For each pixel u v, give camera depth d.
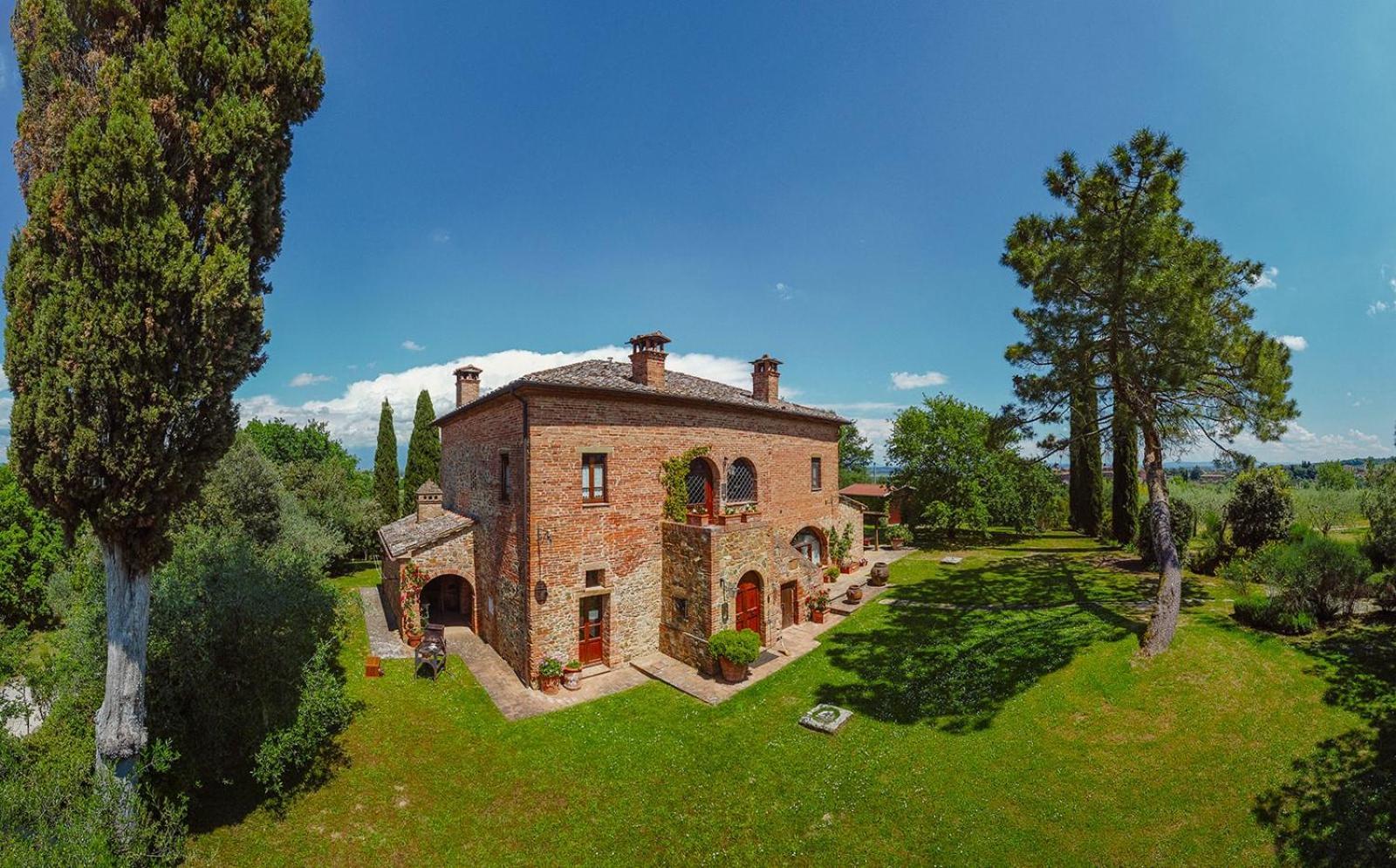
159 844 8.76
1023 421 20.12
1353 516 27.08
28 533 23.72
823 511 28.95
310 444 55.16
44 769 8.68
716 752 12.79
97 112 8.32
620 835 10.30
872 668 16.92
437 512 26.89
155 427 8.51
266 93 9.54
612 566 17.88
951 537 39.81
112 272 8.39
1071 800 10.75
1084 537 38.66
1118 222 16.05
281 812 10.68
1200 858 9.29
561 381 16.73
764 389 25.36
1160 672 14.50
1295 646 14.86
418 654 17.09
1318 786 10.34
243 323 9.44
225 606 10.89
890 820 10.47
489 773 12.09
